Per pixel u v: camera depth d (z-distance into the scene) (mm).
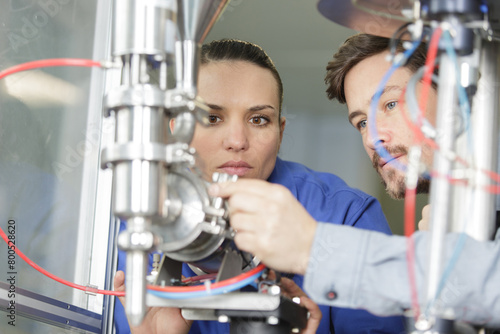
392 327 1182
